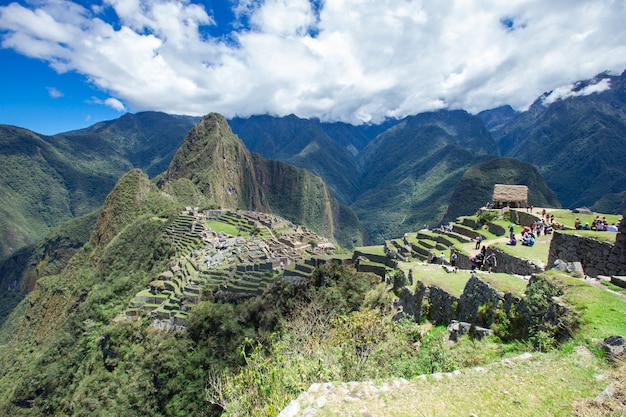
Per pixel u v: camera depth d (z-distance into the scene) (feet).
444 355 37.09
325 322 67.77
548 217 119.85
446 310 50.98
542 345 31.24
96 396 124.47
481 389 25.58
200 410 104.27
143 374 120.67
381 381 28.07
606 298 31.48
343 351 41.96
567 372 25.67
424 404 24.64
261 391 38.42
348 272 119.44
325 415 24.02
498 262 70.49
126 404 115.03
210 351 119.44
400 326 50.70
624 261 46.39
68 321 200.34
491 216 139.13
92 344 158.10
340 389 26.71
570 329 30.27
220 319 126.11
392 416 23.63
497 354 35.06
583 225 91.56
